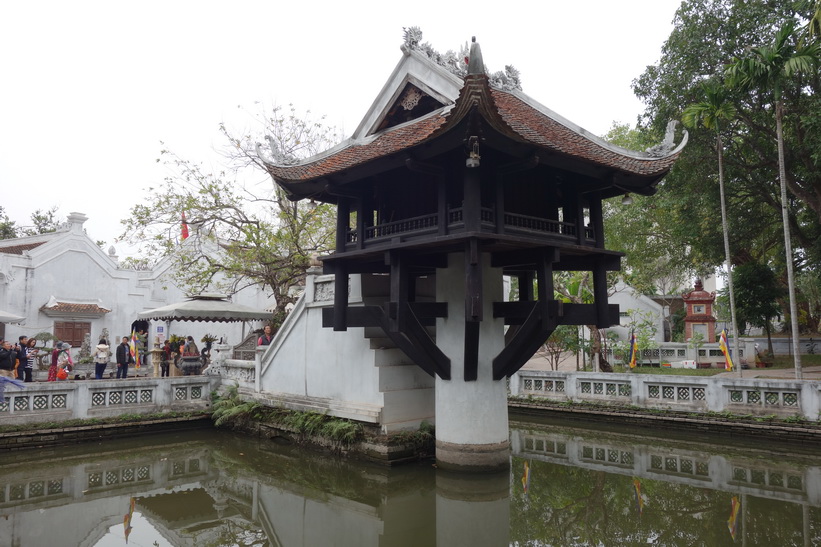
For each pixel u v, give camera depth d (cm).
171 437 1477
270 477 1138
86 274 2647
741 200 2103
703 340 2384
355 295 1293
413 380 1231
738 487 990
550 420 1694
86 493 1046
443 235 926
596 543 754
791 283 1477
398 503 956
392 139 1052
